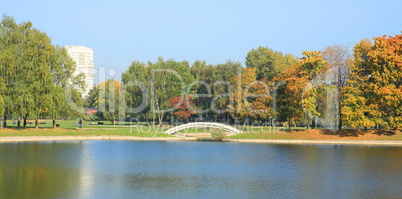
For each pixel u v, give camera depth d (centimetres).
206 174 4366
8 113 7694
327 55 7506
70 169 4566
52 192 3444
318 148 6488
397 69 6731
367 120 6831
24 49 7612
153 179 4084
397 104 6675
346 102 6994
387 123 6881
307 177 4169
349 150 6191
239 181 3997
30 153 5694
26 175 4153
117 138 7950
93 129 8800
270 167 4784
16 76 7381
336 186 3734
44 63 7669
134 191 3541
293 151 6175
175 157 5650
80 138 7775
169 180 4041
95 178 4091
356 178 4088
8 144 6656
